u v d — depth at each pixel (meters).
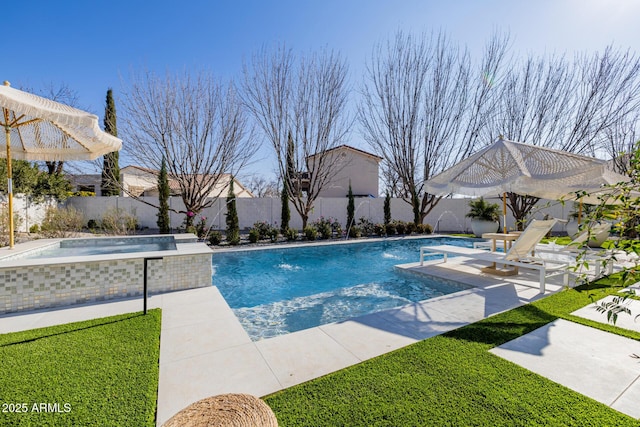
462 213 17.89
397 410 2.04
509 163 5.91
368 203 17.47
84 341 3.05
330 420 1.94
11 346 2.93
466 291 5.07
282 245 11.14
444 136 16.27
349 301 5.30
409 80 15.96
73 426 1.86
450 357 2.75
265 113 14.63
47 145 6.38
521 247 5.76
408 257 10.04
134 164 13.97
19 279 4.04
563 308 4.08
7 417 1.92
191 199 13.94
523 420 1.93
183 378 2.47
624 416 1.96
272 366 2.66
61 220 11.27
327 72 14.95
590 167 5.21
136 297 4.67
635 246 1.57
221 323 3.65
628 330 3.31
